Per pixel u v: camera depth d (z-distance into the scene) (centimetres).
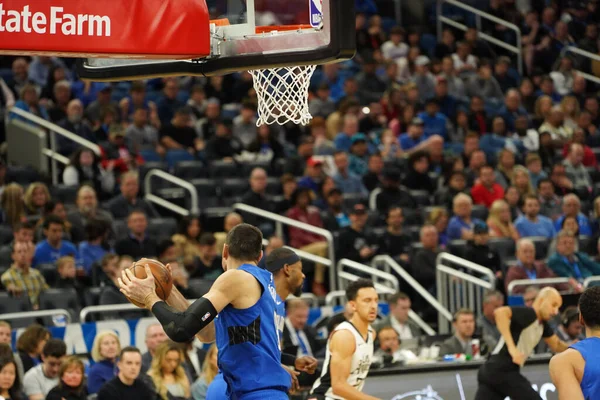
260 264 1062
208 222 1869
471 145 2248
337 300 1739
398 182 2002
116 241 1644
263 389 766
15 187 1733
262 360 769
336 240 1820
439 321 1722
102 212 1752
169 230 1795
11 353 1188
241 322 765
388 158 2191
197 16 821
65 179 1900
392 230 1862
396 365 1319
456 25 2947
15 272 1496
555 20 3041
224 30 871
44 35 759
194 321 727
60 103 2127
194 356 1405
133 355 1207
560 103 2672
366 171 2112
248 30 862
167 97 2208
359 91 2462
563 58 2789
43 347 1251
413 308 1780
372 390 1284
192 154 2102
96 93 2259
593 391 777
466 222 1897
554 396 1355
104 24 780
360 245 1811
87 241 1656
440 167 2205
